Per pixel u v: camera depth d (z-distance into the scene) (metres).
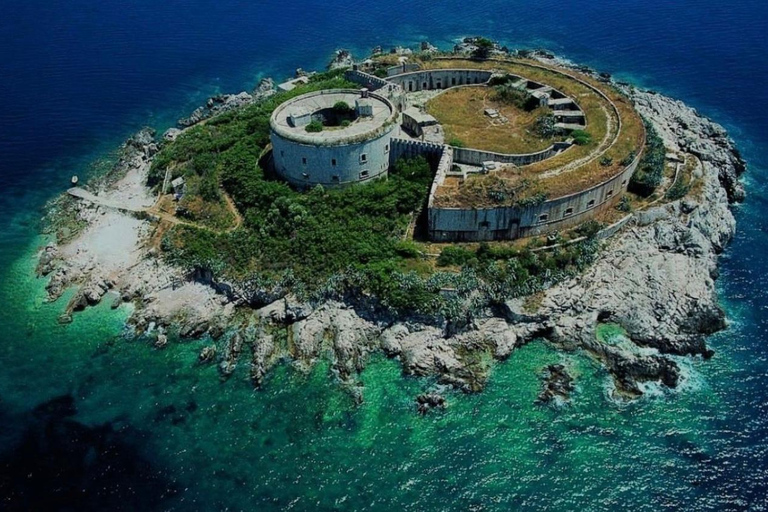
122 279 92.75
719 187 102.88
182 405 75.44
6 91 155.75
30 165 126.75
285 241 88.88
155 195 108.69
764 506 61.94
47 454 69.75
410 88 131.12
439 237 88.69
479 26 189.00
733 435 68.88
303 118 98.25
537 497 63.88
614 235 90.31
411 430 71.25
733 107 138.50
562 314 81.62
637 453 67.56
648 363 75.81
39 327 87.31
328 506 64.19
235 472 67.75
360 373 77.81
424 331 80.25
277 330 83.00
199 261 89.81
